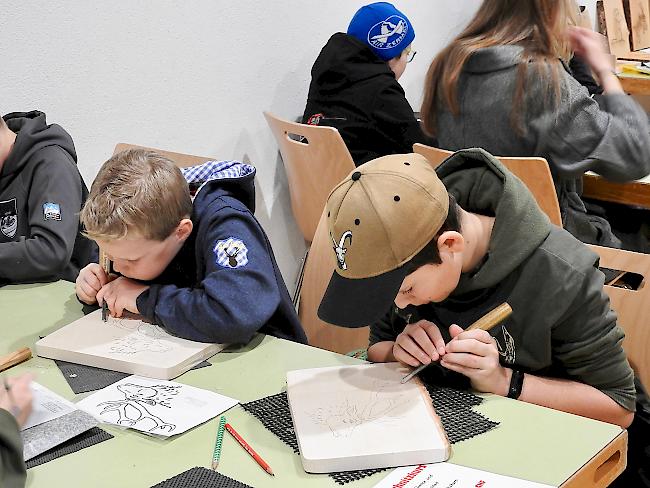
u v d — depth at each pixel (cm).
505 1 220
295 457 105
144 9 248
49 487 100
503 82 216
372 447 103
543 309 129
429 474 99
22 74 224
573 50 231
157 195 143
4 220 191
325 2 309
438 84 232
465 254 129
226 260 146
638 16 409
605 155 216
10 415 104
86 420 114
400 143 279
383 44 291
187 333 139
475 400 118
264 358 135
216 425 114
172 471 103
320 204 262
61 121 236
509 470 100
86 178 246
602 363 130
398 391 118
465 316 135
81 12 233
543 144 216
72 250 184
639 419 151
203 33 267
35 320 153
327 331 180
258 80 290
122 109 250
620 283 194
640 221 289
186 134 271
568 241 131
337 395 118
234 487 98
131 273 149
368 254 112
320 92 287
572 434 108
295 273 324
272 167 304
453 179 137
